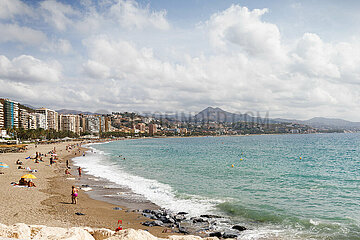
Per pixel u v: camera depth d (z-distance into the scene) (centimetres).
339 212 1994
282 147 11838
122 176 3731
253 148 11381
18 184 2798
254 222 1781
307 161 5919
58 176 3634
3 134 13838
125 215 1902
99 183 3159
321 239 1486
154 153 8800
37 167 4528
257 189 2814
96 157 7162
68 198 2356
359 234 1556
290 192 2664
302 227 1680
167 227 1662
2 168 4103
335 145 12875
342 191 2711
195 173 4019
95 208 2066
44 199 2264
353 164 5309
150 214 1928
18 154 7300
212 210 2053
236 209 2070
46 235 772
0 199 2177
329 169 4553
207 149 11088
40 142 15600
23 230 763
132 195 2539
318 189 2811
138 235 731
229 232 1580
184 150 10494
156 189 2814
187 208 2106
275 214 1950
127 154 8369
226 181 3297
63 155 7850
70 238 704
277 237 1518
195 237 880
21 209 1925
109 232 898
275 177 3625
